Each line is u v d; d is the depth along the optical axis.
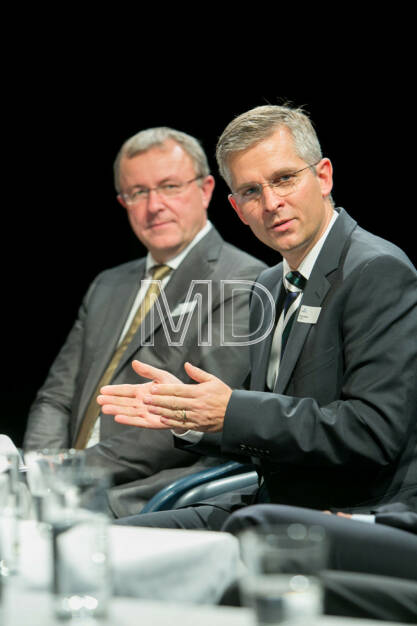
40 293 10.11
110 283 6.09
